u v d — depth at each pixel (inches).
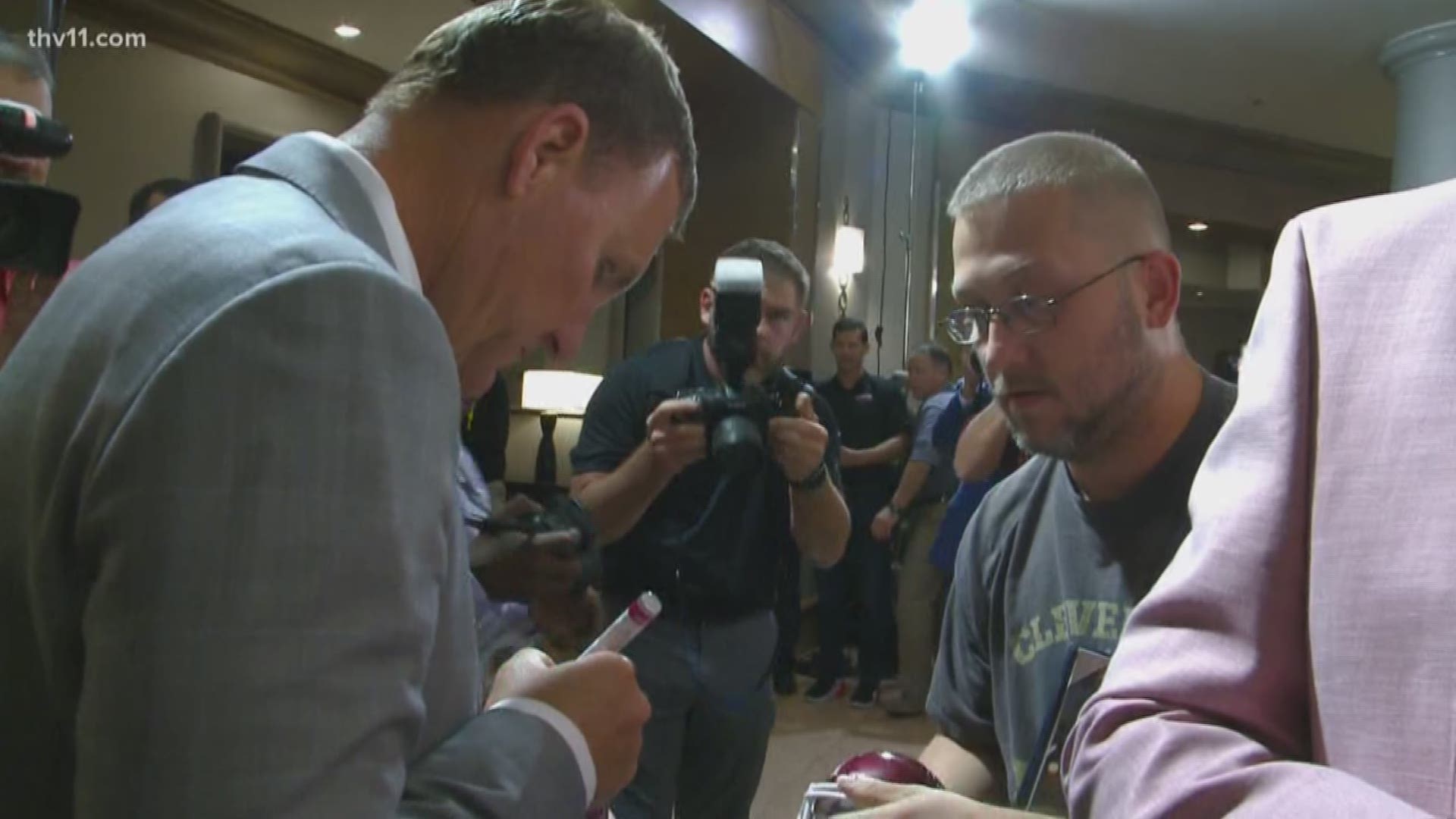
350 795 19.3
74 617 20.9
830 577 169.5
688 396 68.0
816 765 133.6
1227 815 17.8
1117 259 39.2
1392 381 19.1
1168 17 201.0
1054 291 38.9
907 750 141.0
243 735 18.5
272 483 19.5
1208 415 40.1
